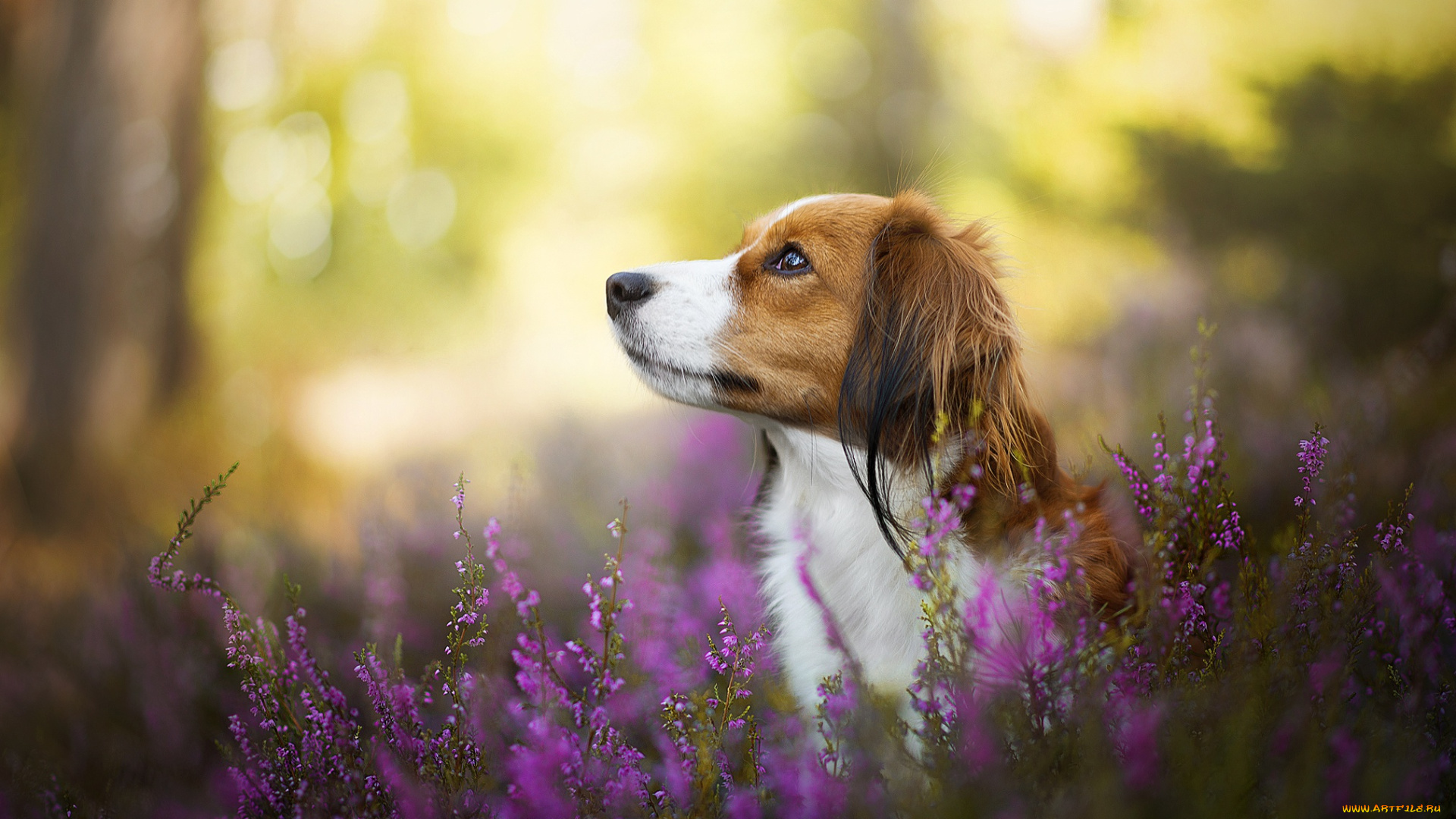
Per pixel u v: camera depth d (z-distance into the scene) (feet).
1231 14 30.58
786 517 11.25
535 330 54.95
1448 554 9.01
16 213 27.07
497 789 8.48
